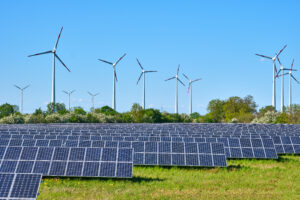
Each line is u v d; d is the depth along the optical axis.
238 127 74.12
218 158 29.31
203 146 30.31
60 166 24.02
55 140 32.75
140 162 29.41
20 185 17.05
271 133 54.38
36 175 17.56
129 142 31.86
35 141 32.41
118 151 25.12
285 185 23.44
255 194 20.92
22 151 24.88
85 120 101.06
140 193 20.91
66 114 100.44
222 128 69.62
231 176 26.50
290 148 40.34
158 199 19.62
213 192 21.33
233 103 150.12
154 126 76.00
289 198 20.03
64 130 52.97
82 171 23.77
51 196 19.88
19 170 23.62
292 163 33.84
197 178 25.67
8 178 17.33
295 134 51.75
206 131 58.38
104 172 23.73
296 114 110.88
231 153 34.75
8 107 118.00
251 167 30.56
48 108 103.56
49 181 23.34
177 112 132.12
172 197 20.09
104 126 75.00
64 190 21.23
